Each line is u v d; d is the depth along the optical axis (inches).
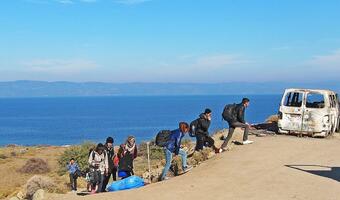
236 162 593.3
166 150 562.3
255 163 584.1
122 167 582.2
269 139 781.3
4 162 1663.4
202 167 584.4
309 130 814.5
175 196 439.8
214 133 879.1
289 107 833.5
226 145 684.7
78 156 1325.0
